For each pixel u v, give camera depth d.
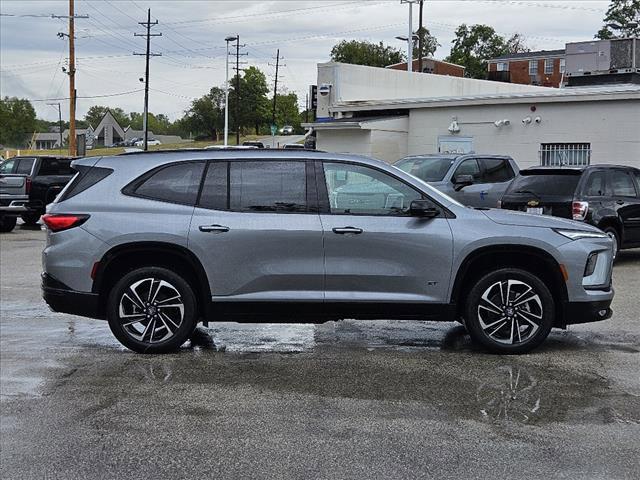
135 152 7.52
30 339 8.10
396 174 7.33
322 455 4.93
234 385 6.43
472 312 7.30
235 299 7.20
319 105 28.88
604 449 5.02
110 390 6.29
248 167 7.33
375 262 7.18
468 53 90.12
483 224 7.23
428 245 7.16
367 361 7.17
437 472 4.66
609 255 7.45
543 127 23.41
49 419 5.61
